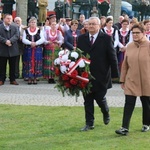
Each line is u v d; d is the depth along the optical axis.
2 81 13.43
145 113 8.22
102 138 7.79
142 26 7.94
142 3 27.75
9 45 13.19
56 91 12.50
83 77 7.76
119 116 9.50
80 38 8.19
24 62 13.82
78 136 7.90
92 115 8.34
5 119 9.12
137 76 7.86
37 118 9.22
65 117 9.32
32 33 13.65
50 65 13.87
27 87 13.11
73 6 25.20
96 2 25.56
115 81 14.46
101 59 8.08
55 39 13.86
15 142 7.54
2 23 13.61
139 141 7.63
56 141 7.59
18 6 22.92
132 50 7.96
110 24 13.99
